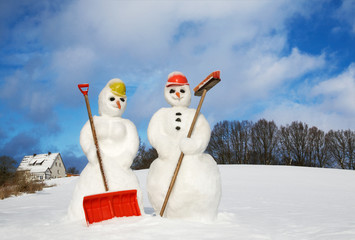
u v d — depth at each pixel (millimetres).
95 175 4883
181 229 3936
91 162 4895
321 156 37062
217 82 4664
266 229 4523
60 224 4508
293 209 7535
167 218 4699
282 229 4562
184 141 4707
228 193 11742
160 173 4973
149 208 7477
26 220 5270
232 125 39750
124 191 4688
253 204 8680
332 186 14609
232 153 39219
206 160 4953
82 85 5031
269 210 7305
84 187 4828
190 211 4703
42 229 4152
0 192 12344
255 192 12086
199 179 4676
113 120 5227
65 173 52188
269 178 17266
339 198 10500
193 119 4902
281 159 38625
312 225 4945
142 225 4109
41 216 5934
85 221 4484
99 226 4113
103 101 5285
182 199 4672
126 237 3564
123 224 4160
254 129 39094
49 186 18781
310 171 20219
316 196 10992
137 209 4730
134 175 5145
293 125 38562
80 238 3547
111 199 4633
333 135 36844
